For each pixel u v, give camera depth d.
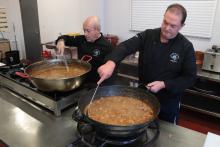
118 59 1.49
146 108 1.21
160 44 1.56
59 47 1.98
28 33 3.63
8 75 1.72
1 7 3.37
